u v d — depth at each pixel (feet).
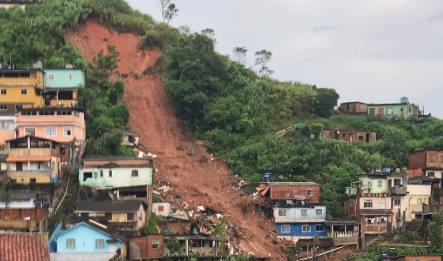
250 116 406.62
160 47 447.83
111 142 336.49
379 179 337.11
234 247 295.28
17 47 393.50
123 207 278.67
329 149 371.15
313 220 322.34
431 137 420.77
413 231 324.80
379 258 292.20
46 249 155.53
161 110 406.00
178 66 416.05
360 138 404.57
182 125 400.06
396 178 337.93
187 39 428.56
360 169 357.00
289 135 397.80
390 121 443.32
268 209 328.29
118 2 474.90
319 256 309.83
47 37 408.46
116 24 453.17
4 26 410.11
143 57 441.68
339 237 318.65
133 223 275.80
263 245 308.40
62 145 311.06
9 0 444.96
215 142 386.11
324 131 397.80
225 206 334.24
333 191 343.67
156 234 270.67
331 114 457.27
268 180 350.02
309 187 333.42
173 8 488.44
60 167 304.09
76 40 426.10
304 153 364.58
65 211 280.51
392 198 334.03
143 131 389.19
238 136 390.63
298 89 458.09
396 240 320.29
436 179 347.56
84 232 253.65
